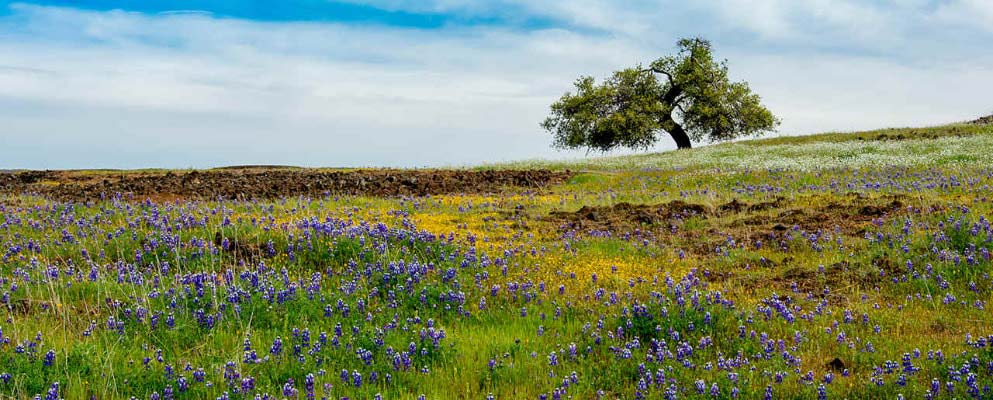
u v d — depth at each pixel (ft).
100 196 75.77
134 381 24.70
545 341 30.76
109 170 117.80
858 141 135.54
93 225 53.52
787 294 37.91
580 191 80.23
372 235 46.93
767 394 24.85
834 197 62.90
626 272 42.22
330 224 48.52
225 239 45.27
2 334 27.30
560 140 199.82
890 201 58.29
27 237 49.60
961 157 95.04
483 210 64.34
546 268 42.86
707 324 31.73
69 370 25.18
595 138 192.75
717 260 44.73
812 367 28.17
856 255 43.93
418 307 34.65
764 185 74.74
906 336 31.32
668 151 153.48
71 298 34.58
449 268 39.81
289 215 58.29
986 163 86.33
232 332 30.66
